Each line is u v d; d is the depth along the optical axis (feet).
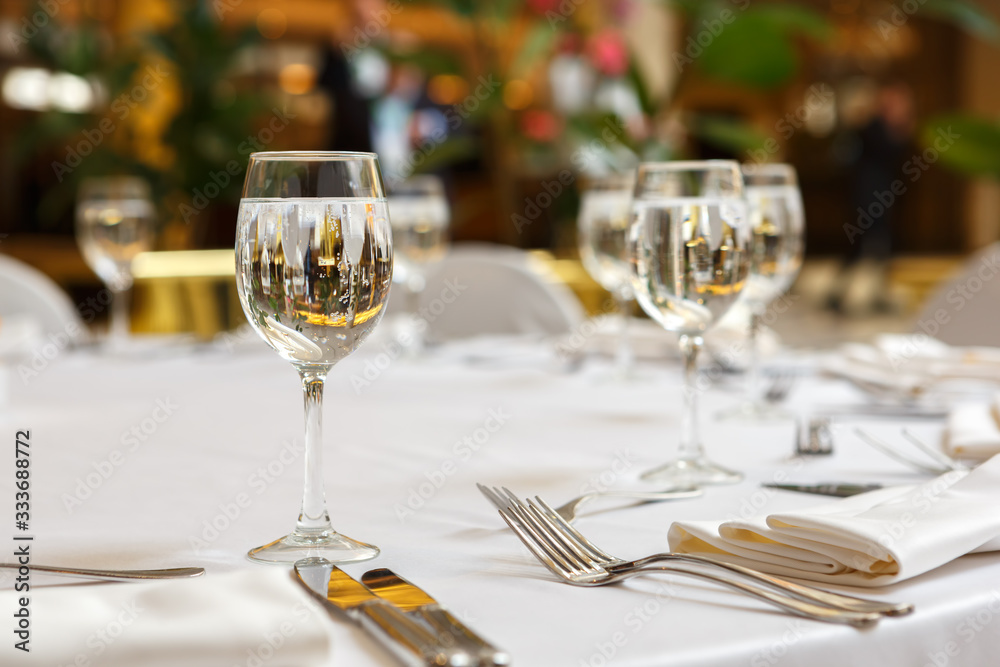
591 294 9.04
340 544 1.98
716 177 2.52
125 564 1.94
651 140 9.49
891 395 3.78
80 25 12.42
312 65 24.97
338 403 3.91
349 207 1.96
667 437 3.22
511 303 6.95
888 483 2.52
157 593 1.45
